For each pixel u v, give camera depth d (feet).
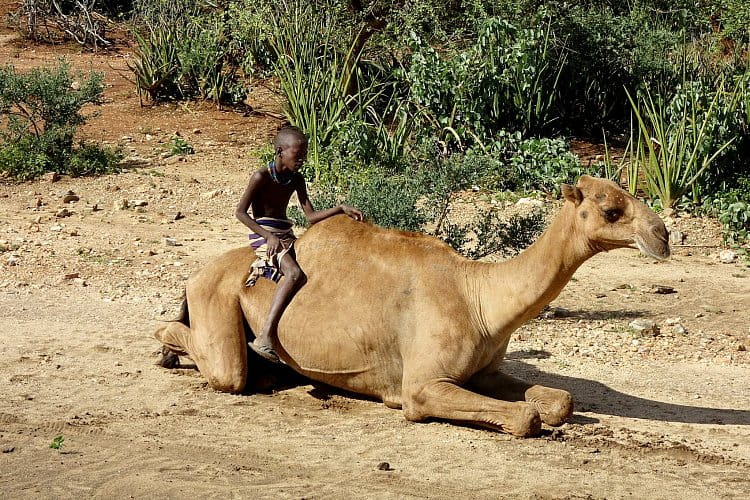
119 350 28.63
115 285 36.70
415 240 24.02
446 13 70.23
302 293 24.00
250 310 24.58
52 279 37.14
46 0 103.19
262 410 23.84
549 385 27.14
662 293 39.09
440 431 22.44
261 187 24.75
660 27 75.05
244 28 73.46
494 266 23.26
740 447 22.59
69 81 59.16
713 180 53.62
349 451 21.21
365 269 23.72
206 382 25.95
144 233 45.37
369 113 65.10
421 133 59.31
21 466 19.98
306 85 63.10
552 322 34.47
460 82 59.41
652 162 53.26
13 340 29.19
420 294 23.11
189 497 18.61
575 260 21.91
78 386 25.30
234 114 74.90
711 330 34.27
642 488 19.71
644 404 25.90
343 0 70.13
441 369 22.53
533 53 60.90
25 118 61.16
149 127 69.97
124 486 19.03
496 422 22.08
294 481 19.48
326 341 23.63
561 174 54.70
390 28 69.10
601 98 70.85
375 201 34.55
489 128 60.18
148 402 24.25
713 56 75.31
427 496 18.88
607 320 34.96
